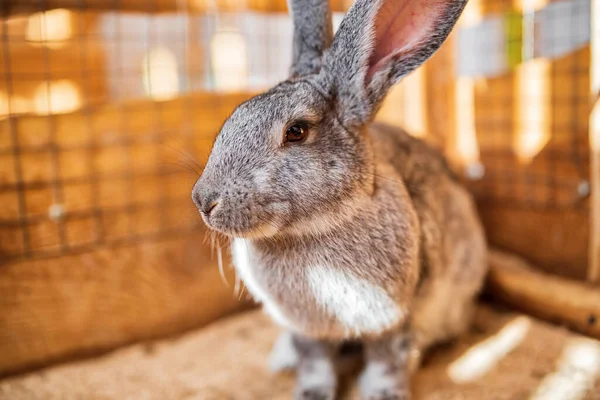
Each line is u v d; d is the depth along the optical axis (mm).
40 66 627
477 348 530
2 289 495
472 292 545
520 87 605
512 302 593
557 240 602
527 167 614
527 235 625
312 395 466
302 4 439
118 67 694
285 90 390
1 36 548
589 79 554
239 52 806
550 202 602
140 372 515
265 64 700
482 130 643
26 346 509
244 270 437
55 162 510
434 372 498
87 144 523
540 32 585
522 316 584
